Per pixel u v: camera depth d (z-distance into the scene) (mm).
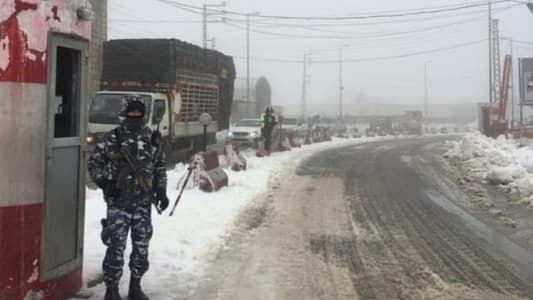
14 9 4793
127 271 6355
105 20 24328
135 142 5379
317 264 7191
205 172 12266
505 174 14672
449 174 17281
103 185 5348
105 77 18562
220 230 8641
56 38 5191
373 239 8625
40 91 5023
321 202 11914
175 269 6629
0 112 4766
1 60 4746
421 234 9031
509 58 37125
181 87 19000
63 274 5414
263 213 10469
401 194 13164
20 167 4902
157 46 18172
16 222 4887
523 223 9922
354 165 20203
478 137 25719
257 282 6375
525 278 6766
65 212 5461
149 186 5422
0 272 4805
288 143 27359
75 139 5562
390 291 6195
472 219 10281
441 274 6875
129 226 5426
